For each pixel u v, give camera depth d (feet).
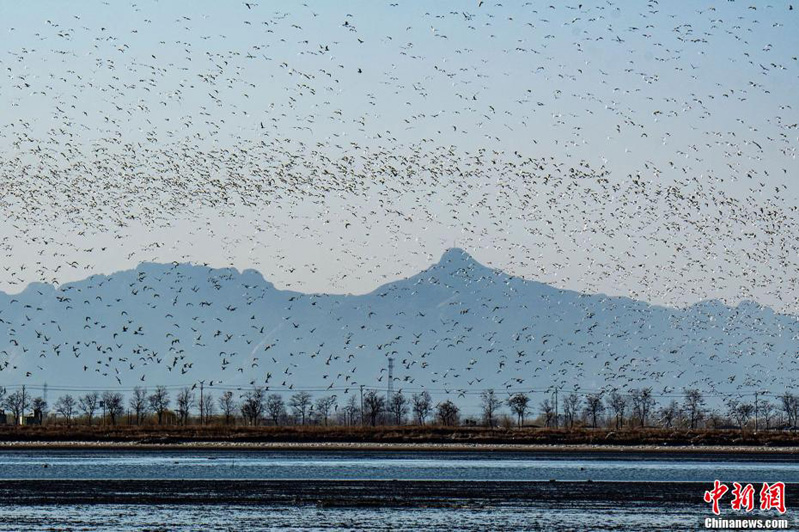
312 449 405.18
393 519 217.56
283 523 212.23
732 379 462.60
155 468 317.42
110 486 268.00
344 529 206.18
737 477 302.25
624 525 214.69
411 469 318.24
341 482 280.10
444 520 216.74
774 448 422.82
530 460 357.00
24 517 217.56
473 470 316.81
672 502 246.06
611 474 307.99
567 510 231.71
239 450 400.06
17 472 304.09
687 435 472.03
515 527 210.18
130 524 210.38
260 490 261.03
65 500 241.96
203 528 206.49
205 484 273.95
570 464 340.80
